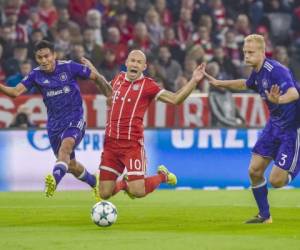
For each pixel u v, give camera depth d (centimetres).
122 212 3788
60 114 3619
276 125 3219
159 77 6003
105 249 2608
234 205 4162
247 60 3209
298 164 3238
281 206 4100
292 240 2789
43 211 3822
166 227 3188
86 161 5156
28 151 5097
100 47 6084
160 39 6431
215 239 2817
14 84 5634
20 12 6206
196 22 6675
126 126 3312
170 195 4784
